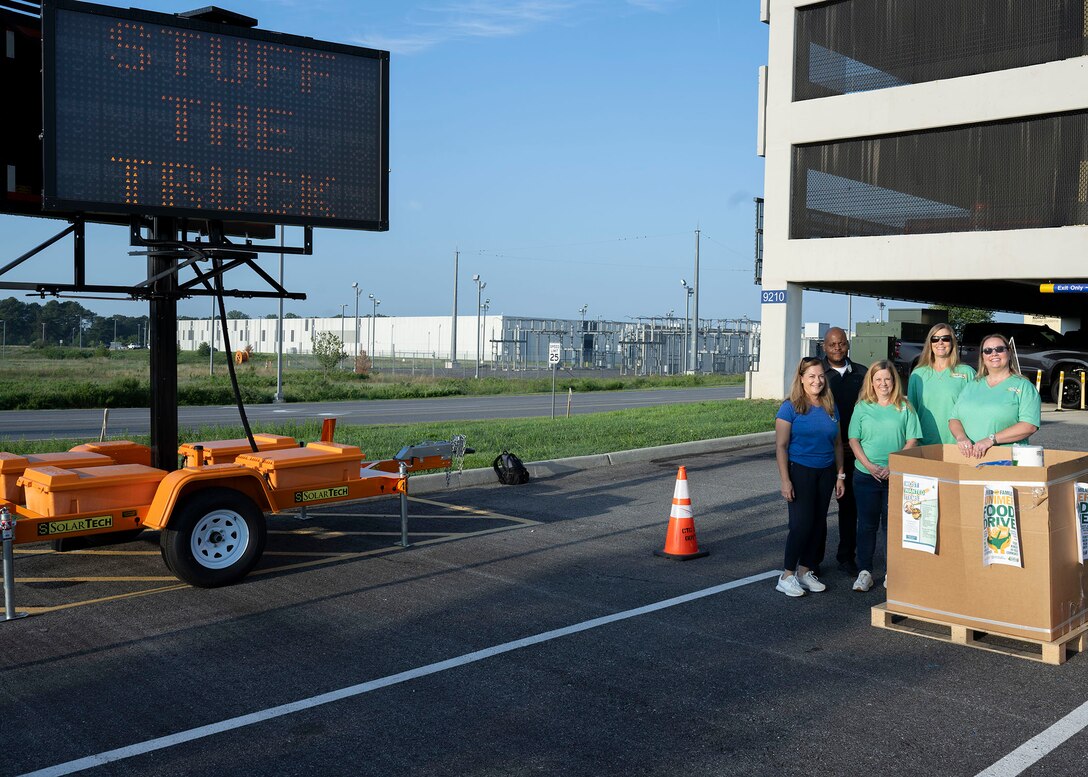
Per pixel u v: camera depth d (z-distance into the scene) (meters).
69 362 63.66
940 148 20.67
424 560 8.48
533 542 9.21
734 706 5.14
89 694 5.36
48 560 8.55
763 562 8.45
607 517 10.44
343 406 30.56
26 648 6.16
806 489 7.25
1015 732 4.78
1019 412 6.70
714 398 35.09
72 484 7.11
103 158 7.82
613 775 4.33
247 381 39.75
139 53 7.95
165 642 6.27
